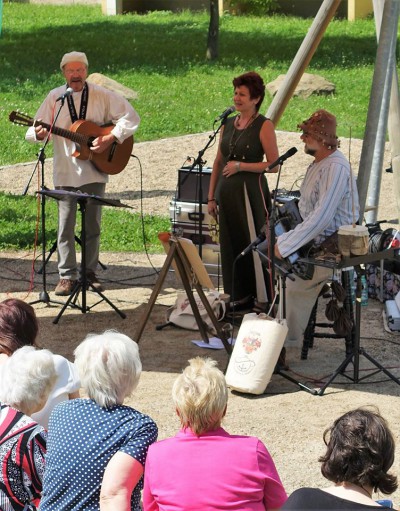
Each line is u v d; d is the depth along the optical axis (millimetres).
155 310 8727
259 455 3816
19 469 4012
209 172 9219
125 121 8883
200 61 25188
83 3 37000
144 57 25641
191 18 32781
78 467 3881
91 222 9125
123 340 4113
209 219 9250
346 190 6910
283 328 6758
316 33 9984
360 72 23969
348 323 6934
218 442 3828
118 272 10031
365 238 6461
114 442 3902
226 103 20797
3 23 31328
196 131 18281
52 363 4289
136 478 3857
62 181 9031
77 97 8898
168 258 7457
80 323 8367
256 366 6699
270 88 20375
